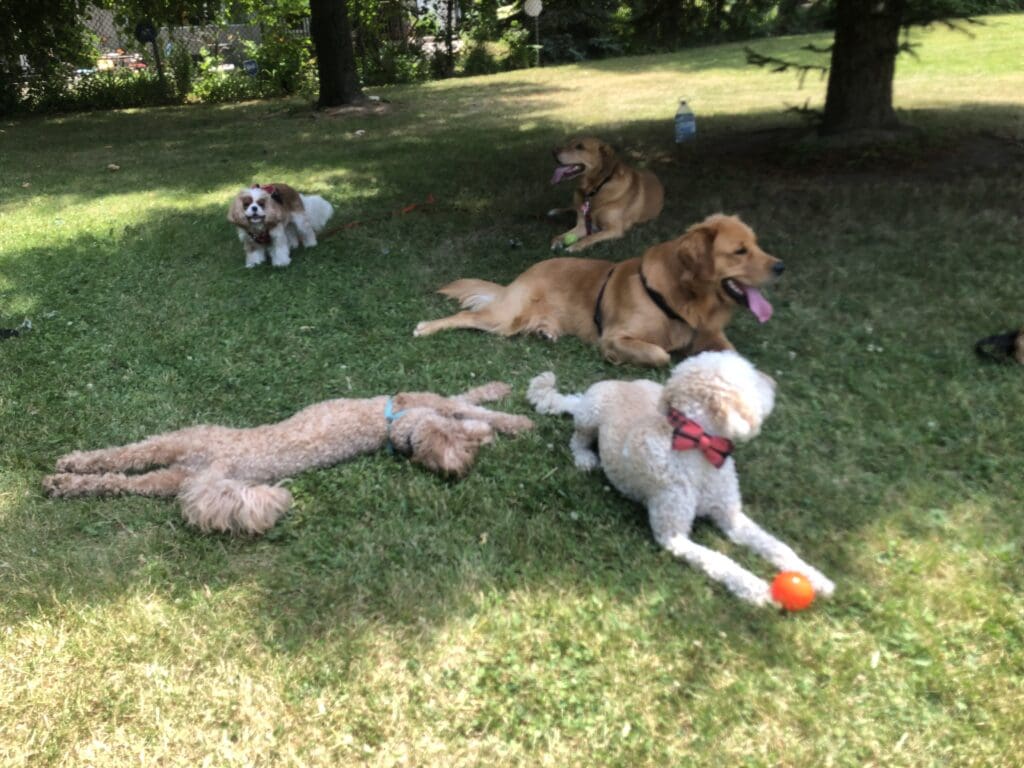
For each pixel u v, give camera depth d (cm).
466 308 488
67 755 206
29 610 255
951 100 1252
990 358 389
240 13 2066
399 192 813
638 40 912
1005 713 205
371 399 350
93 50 2055
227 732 212
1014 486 295
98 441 355
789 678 219
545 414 365
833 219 635
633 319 417
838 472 311
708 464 263
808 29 893
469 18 2433
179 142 1257
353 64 1593
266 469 315
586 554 271
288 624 246
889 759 196
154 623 248
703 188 775
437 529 286
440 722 212
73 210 801
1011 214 618
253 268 589
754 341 435
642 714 212
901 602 241
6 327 490
